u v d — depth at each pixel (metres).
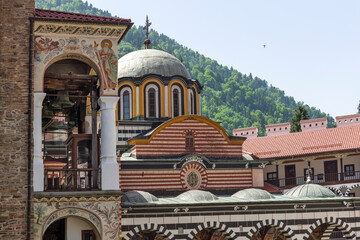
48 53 34.94
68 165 42.41
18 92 33.06
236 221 47.50
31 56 33.59
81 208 34.75
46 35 35.09
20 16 33.78
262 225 48.19
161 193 50.62
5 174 32.19
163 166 51.12
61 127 47.47
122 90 58.56
